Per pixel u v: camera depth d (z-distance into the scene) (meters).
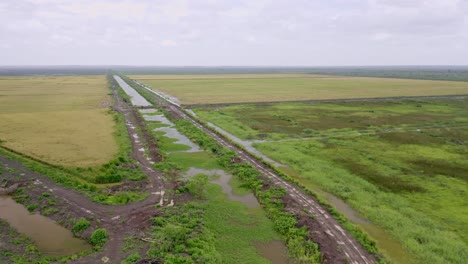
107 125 50.19
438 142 42.81
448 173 31.47
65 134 43.97
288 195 25.42
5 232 20.19
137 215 21.88
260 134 47.16
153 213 22.02
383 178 30.14
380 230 21.09
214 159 35.34
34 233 20.28
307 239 19.31
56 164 31.56
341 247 18.61
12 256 17.64
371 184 28.55
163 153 36.72
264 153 37.81
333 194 26.55
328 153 37.88
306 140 43.66
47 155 34.41
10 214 22.62
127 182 28.03
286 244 19.34
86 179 28.53
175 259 16.83
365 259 17.62
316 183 28.81
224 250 18.70
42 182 27.34
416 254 18.44
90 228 20.30
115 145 38.91
